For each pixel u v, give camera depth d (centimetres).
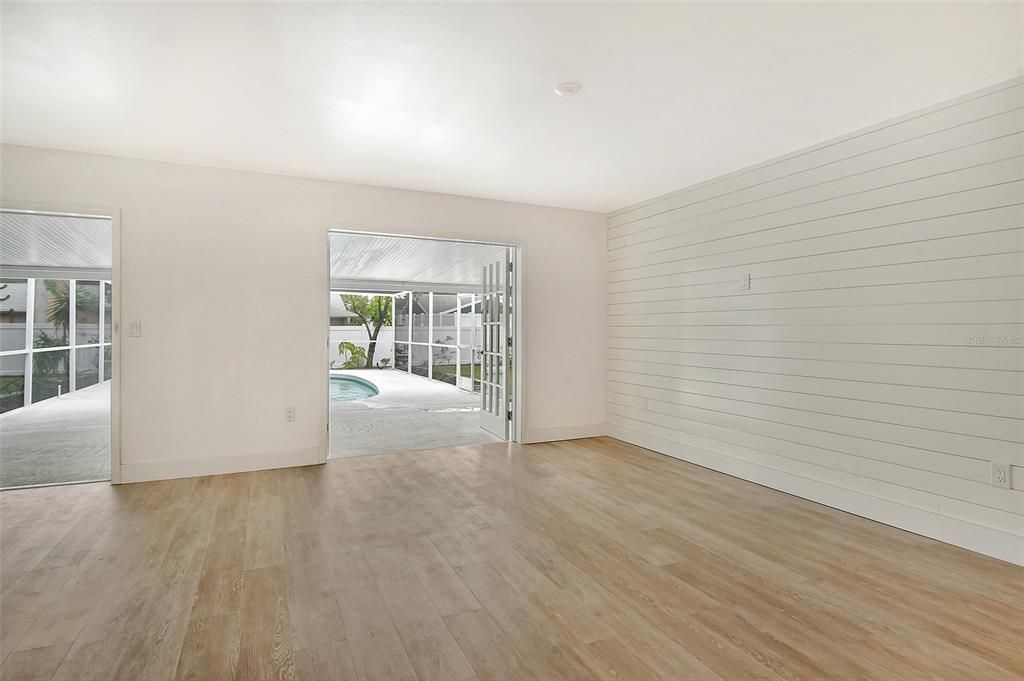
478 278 1031
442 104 311
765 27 231
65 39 238
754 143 372
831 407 359
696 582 250
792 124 338
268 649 194
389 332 1597
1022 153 269
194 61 259
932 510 304
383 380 1226
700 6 215
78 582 245
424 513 342
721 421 445
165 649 193
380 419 692
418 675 180
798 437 380
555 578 253
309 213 457
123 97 299
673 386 498
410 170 437
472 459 485
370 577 253
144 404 407
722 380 444
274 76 276
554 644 199
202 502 359
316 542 294
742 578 255
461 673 181
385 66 266
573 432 577
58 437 564
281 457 450
